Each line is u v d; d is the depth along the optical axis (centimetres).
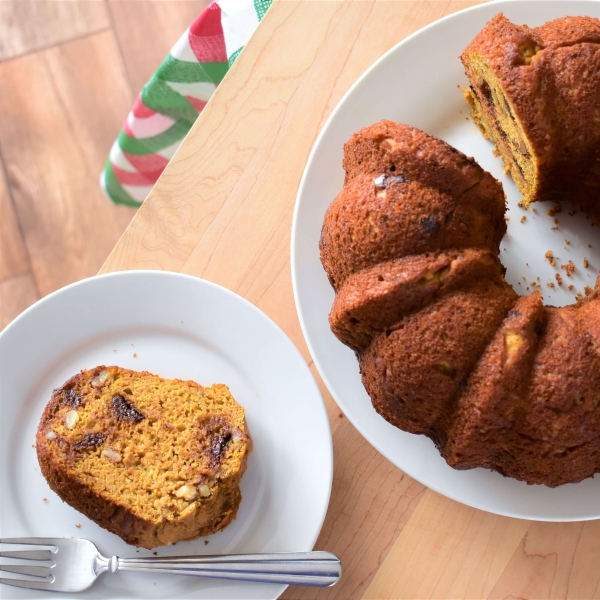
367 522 62
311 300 61
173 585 60
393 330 56
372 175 57
